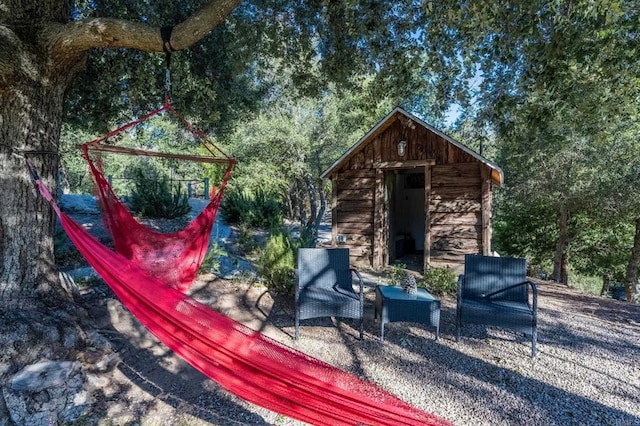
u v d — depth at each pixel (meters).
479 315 3.34
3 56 2.31
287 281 4.30
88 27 2.39
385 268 7.07
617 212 9.12
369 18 3.62
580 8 2.52
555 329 3.99
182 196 8.12
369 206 7.23
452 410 2.42
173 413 2.26
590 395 2.62
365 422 1.64
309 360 1.79
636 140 8.12
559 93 3.15
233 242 7.01
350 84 4.71
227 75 5.14
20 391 2.00
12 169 2.52
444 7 3.09
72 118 5.15
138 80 4.21
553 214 11.70
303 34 4.33
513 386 2.73
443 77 3.90
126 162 17.97
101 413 2.18
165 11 3.95
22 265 2.55
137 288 1.93
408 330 3.77
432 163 6.63
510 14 2.91
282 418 2.29
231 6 2.40
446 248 6.57
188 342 1.80
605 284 12.76
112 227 3.39
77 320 2.69
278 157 12.42
